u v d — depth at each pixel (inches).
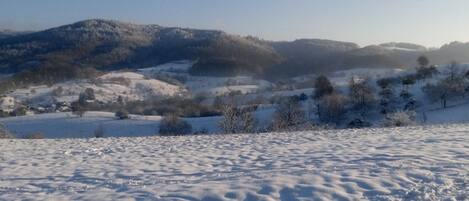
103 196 351.9
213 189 345.1
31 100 4778.5
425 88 2918.3
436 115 2393.0
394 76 3961.6
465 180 345.1
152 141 778.8
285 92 4116.6
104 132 2549.2
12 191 401.7
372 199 309.0
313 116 2591.0
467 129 767.1
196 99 4217.5
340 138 708.0
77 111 3297.2
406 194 316.5
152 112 3521.2
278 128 1314.0
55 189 403.2
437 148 505.0
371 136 713.0
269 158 520.7
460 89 2741.1
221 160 526.6
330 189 330.3
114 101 4594.0
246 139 761.6
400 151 497.0
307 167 429.4
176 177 428.1
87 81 5807.1
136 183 407.2
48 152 649.6
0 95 4768.7
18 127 2878.9
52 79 5836.6
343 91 3430.1
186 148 660.1
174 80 6397.6
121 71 7012.8
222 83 5969.5
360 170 389.7
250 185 351.6
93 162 547.5
